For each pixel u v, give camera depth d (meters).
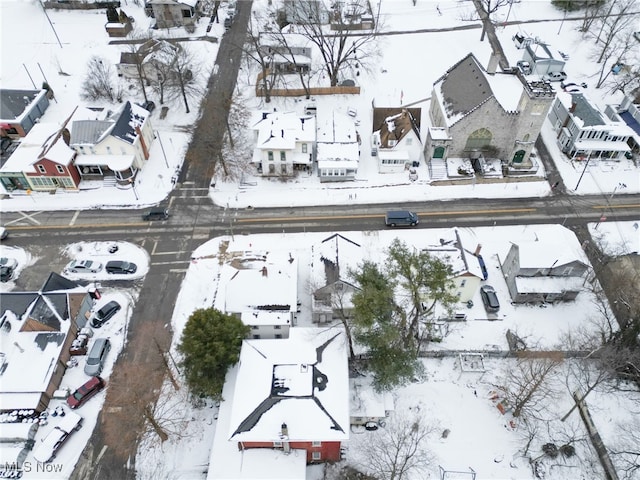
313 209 76.31
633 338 55.19
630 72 95.31
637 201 76.44
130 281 67.50
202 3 119.06
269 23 110.19
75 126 78.75
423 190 78.50
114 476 50.66
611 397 54.75
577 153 82.06
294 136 78.19
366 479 49.44
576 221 73.88
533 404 53.50
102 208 76.75
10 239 72.56
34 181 78.12
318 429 46.97
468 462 50.62
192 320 51.59
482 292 64.62
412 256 50.31
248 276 60.44
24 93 91.38
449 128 77.62
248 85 99.12
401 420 53.50
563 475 49.94
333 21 111.12
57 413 54.59
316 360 51.97
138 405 54.41
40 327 58.41
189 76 96.75
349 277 59.78
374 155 84.12
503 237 71.81
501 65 102.06
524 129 76.31
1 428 52.72
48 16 118.38
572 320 62.34
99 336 61.59
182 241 72.19
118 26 110.81
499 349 59.19
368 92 97.12
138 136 80.50
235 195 78.31
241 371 51.16
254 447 48.69
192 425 53.62
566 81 98.06
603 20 103.38
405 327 54.69
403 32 112.12
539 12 117.69
